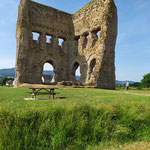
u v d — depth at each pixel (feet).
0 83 308.19
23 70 84.43
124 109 20.97
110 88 78.02
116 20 85.61
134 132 19.45
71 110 18.29
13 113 15.53
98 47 80.18
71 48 106.63
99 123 17.99
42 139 15.10
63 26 106.22
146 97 35.04
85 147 16.10
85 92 47.14
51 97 33.47
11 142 13.78
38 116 16.29
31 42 90.63
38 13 95.76
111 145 16.71
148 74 224.33
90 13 93.35
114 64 81.97
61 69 104.32
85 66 91.35
